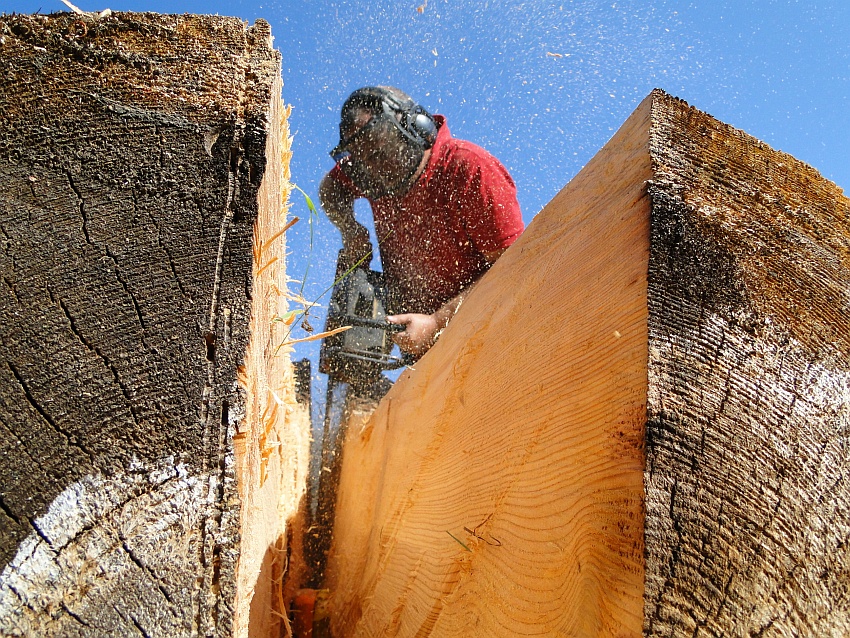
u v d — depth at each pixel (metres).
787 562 0.76
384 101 3.48
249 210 1.02
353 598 2.00
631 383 0.81
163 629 0.82
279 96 1.36
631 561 0.73
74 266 0.95
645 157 0.96
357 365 2.90
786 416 0.83
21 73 1.04
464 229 3.62
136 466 0.88
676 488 0.75
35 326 0.91
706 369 0.81
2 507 0.83
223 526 0.87
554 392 1.00
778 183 1.00
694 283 0.87
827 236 0.97
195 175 1.02
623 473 0.78
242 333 0.96
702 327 0.84
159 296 0.96
